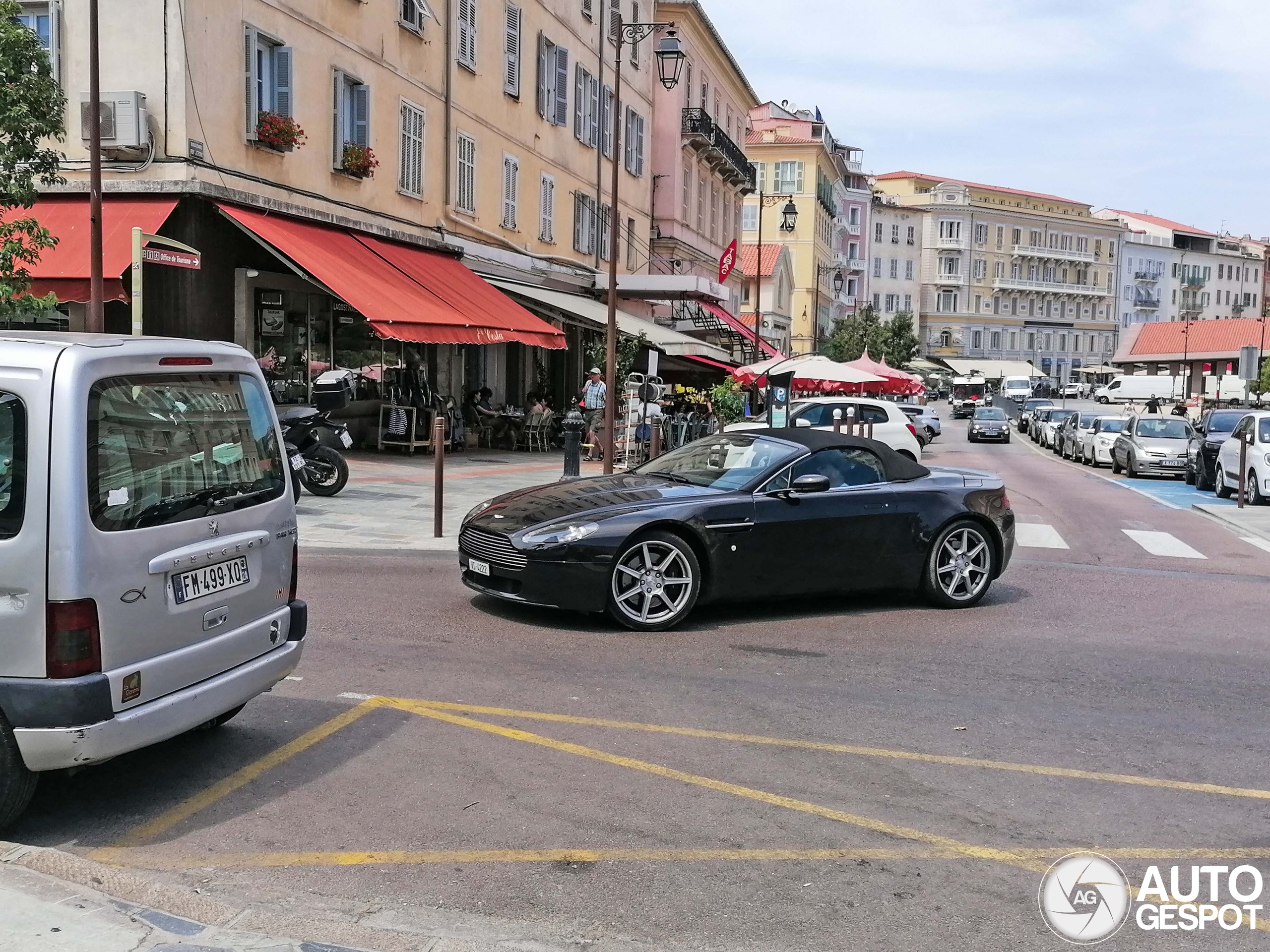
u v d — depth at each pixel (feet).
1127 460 89.25
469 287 68.59
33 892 11.59
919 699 20.92
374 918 11.98
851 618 28.19
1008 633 27.07
